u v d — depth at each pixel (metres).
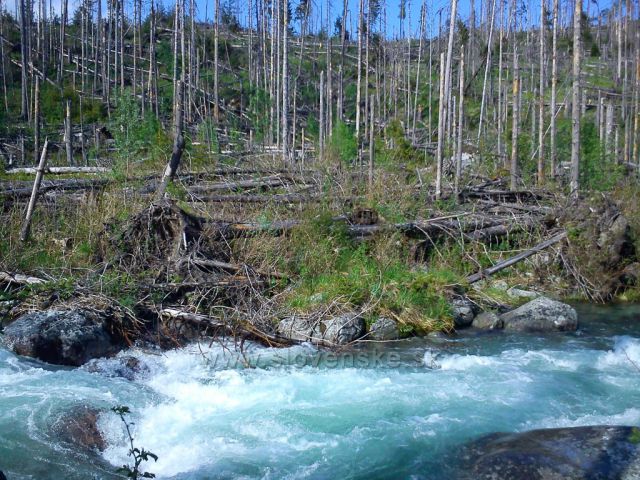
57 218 13.13
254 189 15.21
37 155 20.69
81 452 6.71
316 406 7.83
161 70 39.59
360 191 15.38
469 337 10.93
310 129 26.31
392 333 10.70
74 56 41.56
